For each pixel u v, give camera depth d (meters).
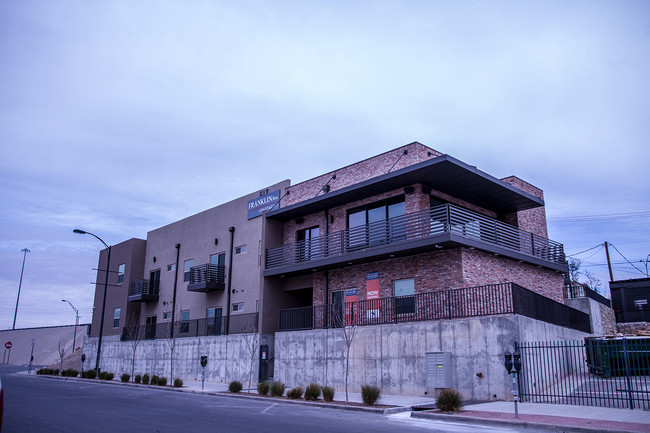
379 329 18.83
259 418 12.03
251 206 29.36
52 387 22.50
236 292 29.00
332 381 20.14
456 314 18.36
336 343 20.31
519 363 11.70
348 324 21.39
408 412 13.73
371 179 21.23
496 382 15.31
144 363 32.59
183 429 10.10
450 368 16.47
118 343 36.12
